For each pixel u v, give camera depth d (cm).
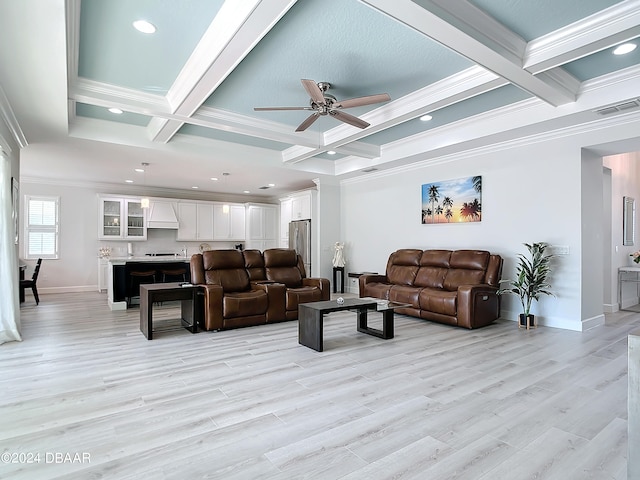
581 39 283
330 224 823
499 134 482
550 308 486
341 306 393
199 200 984
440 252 568
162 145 551
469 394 267
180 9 262
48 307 619
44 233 796
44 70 303
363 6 258
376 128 481
